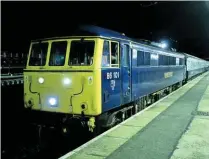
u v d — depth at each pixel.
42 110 8.03
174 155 5.51
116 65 8.46
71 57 7.70
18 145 8.48
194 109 10.73
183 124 8.14
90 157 5.42
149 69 12.20
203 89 19.11
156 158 5.36
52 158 7.55
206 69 80.12
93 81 7.28
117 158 5.38
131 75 9.72
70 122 7.90
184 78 25.66
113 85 8.21
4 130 9.77
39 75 8.05
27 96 8.31
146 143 6.31
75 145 8.39
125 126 7.89
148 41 13.03
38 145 8.41
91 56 7.46
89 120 7.46
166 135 6.96
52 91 7.82
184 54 26.12
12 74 30.72
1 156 7.70
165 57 15.97
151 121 8.54
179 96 14.95
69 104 7.56
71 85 7.53
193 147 6.00
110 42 8.09
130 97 9.70
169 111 10.27
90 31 7.70
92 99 7.29
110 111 8.62
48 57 8.04
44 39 8.23
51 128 8.25
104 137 6.79
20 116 11.76
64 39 7.87
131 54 9.70
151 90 12.74
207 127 7.77
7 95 16.91
